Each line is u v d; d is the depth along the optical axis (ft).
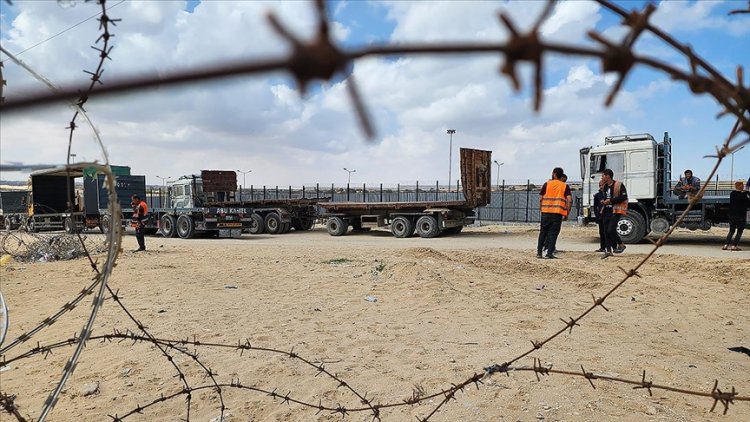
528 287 23.90
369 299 21.36
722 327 17.11
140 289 23.98
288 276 27.94
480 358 13.70
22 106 1.40
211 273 29.07
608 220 33.37
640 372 12.59
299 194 110.73
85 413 10.43
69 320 18.06
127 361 13.39
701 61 2.27
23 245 44.06
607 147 45.75
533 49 1.53
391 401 11.02
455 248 43.11
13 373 12.75
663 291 22.84
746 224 40.57
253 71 1.19
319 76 1.21
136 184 66.49
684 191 43.68
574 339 15.51
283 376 12.47
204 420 10.21
